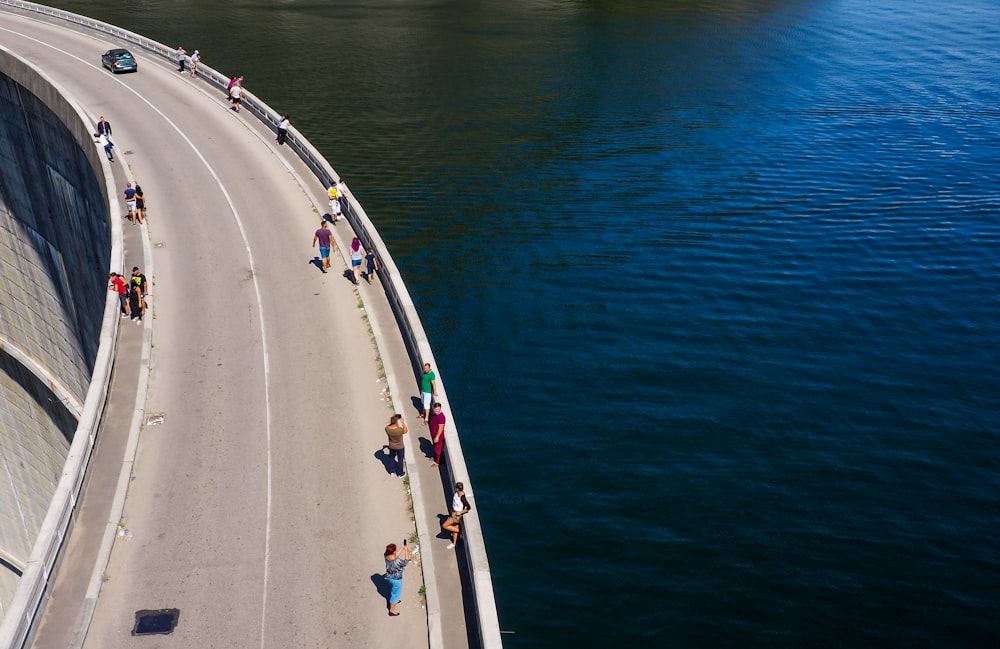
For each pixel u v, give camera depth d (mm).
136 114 54188
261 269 34281
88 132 44469
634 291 48594
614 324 45375
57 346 59688
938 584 29906
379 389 26406
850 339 44562
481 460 35562
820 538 31812
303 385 26516
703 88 88438
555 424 37781
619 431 37312
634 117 78812
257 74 87562
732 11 124000
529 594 29375
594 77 90500
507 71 91562
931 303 48156
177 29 103812
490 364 41938
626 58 98188
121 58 63750
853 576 30172
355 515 21266
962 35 115250
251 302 31641
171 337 29078
